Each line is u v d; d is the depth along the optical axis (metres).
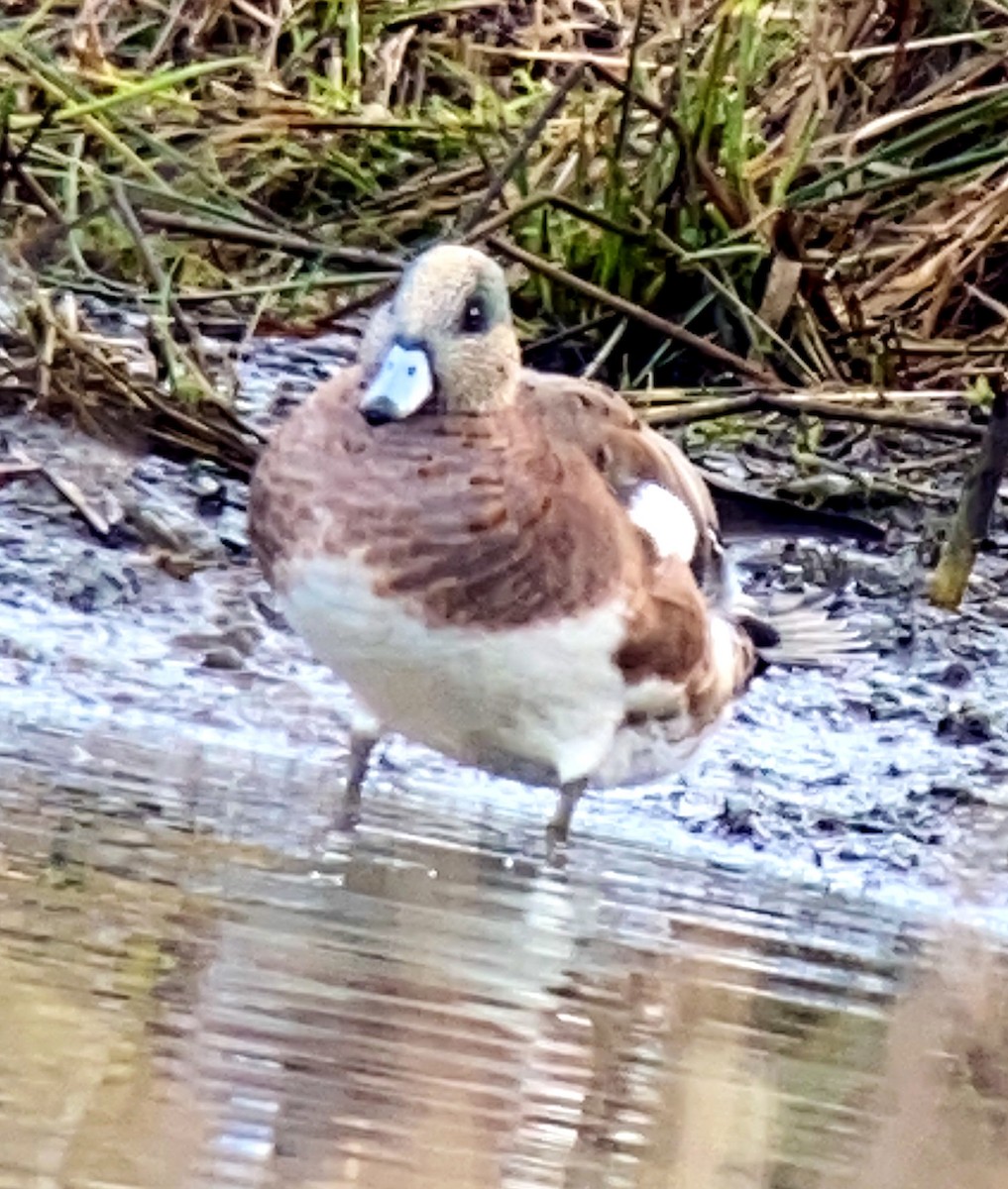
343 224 14.83
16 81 14.62
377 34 16.22
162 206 14.34
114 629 10.80
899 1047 6.79
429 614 8.61
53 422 12.34
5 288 12.97
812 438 13.55
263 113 15.23
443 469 8.59
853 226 14.95
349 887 7.66
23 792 8.33
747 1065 6.34
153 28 16.05
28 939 6.36
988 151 14.67
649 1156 5.41
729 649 9.64
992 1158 5.81
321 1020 6.03
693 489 9.62
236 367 13.52
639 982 7.04
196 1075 5.41
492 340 8.68
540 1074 5.90
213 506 12.08
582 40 16.38
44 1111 4.99
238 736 10.04
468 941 7.16
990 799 10.25
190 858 7.68
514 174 14.45
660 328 13.55
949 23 15.66
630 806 9.81
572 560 8.68
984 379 13.55
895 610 12.11
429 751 10.16
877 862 9.56
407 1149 5.15
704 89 14.44
